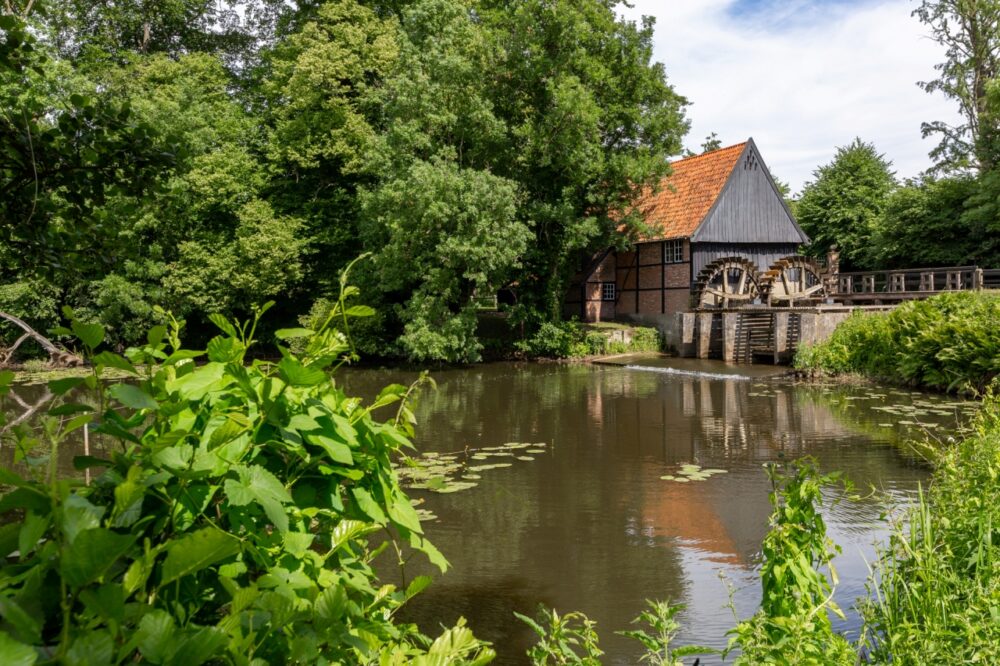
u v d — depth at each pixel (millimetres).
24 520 1080
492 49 23766
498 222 22172
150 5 31062
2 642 818
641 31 24969
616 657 4285
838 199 36906
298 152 26125
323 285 26828
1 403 12852
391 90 24172
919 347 15836
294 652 1191
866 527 6312
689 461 9750
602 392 17109
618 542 6465
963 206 29016
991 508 3332
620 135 25844
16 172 3979
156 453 1236
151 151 4141
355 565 1670
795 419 12672
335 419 1500
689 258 27156
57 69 15555
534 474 9086
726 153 28516
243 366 1577
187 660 1020
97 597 986
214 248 25141
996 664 2270
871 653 2873
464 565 5926
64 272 4406
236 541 1130
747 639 2361
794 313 21781
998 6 30875
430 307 22469
